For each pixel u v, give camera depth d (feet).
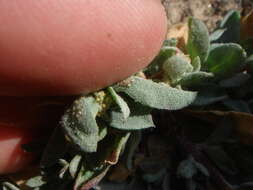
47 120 0.16
